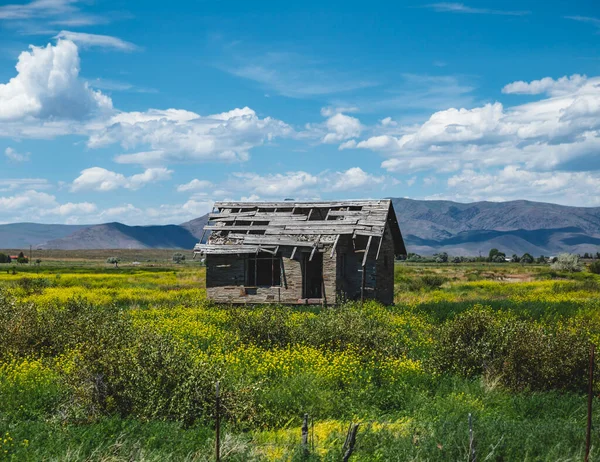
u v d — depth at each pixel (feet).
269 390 45.93
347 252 116.26
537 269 301.63
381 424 38.75
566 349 48.62
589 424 31.65
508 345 51.34
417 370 52.13
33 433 35.55
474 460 30.60
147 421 37.50
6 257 496.64
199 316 90.84
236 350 61.46
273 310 71.36
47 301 114.83
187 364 42.34
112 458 32.04
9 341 58.80
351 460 32.65
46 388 44.52
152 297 129.80
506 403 44.62
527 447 32.91
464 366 52.54
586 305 102.68
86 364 41.98
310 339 63.41
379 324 68.23
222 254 114.52
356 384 48.19
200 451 33.47
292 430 39.01
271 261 121.29
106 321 60.08
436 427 36.09
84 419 38.86
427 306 102.99
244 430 39.83
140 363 41.32
